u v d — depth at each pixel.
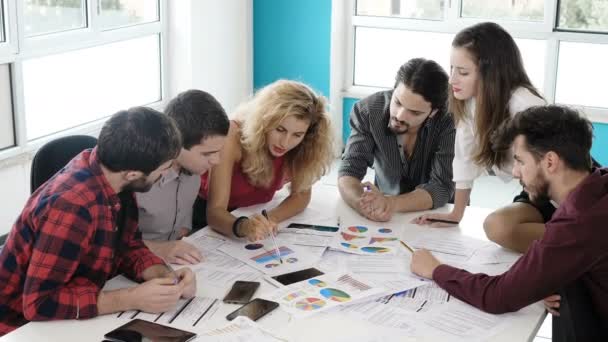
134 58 5.07
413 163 2.99
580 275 1.88
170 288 1.88
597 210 1.84
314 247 2.32
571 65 5.36
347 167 2.98
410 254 2.29
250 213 2.67
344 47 5.92
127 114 1.82
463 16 5.55
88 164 1.89
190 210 2.57
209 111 2.16
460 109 2.63
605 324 1.92
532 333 1.84
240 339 1.73
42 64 4.30
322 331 1.81
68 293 1.83
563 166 1.92
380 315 1.90
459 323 1.87
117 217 2.00
